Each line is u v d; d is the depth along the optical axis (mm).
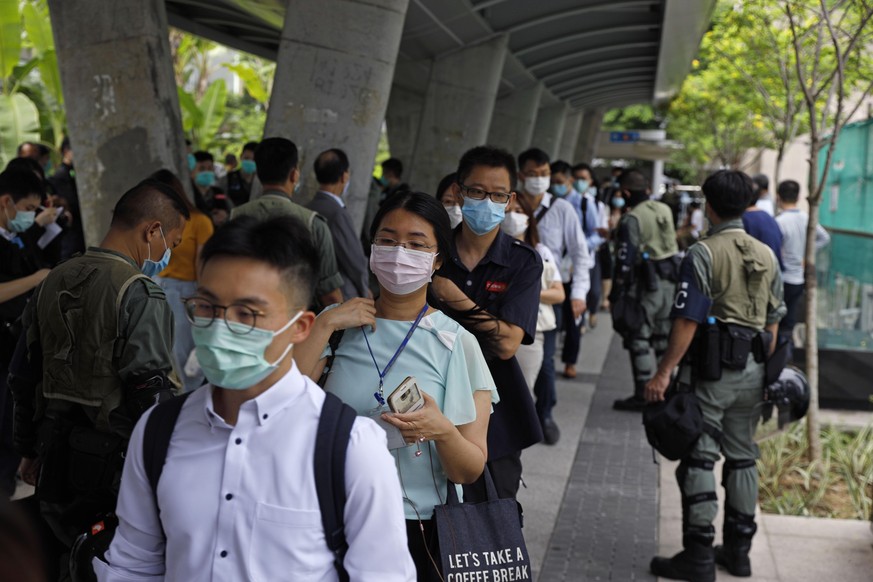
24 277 5023
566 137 29922
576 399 9117
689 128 28156
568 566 5145
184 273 6918
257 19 14688
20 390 3514
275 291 2014
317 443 2039
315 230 5215
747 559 5078
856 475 6926
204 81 23734
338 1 7031
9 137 12812
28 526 1406
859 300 9555
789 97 10078
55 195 7891
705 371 4844
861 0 6664
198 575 2029
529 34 15352
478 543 2789
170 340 3479
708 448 4934
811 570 5195
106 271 3361
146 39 6703
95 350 3295
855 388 8531
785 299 10148
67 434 3303
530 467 6926
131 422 3301
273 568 2016
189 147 10555
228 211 10383
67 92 6871
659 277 8461
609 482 6625
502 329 3609
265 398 2051
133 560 2168
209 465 2055
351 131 7152
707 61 16562
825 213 15586
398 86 18125
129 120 6754
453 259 3811
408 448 2836
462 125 13812
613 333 12992
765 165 34688
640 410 8633
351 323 2850
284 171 5289
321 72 7078
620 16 14906
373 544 2045
